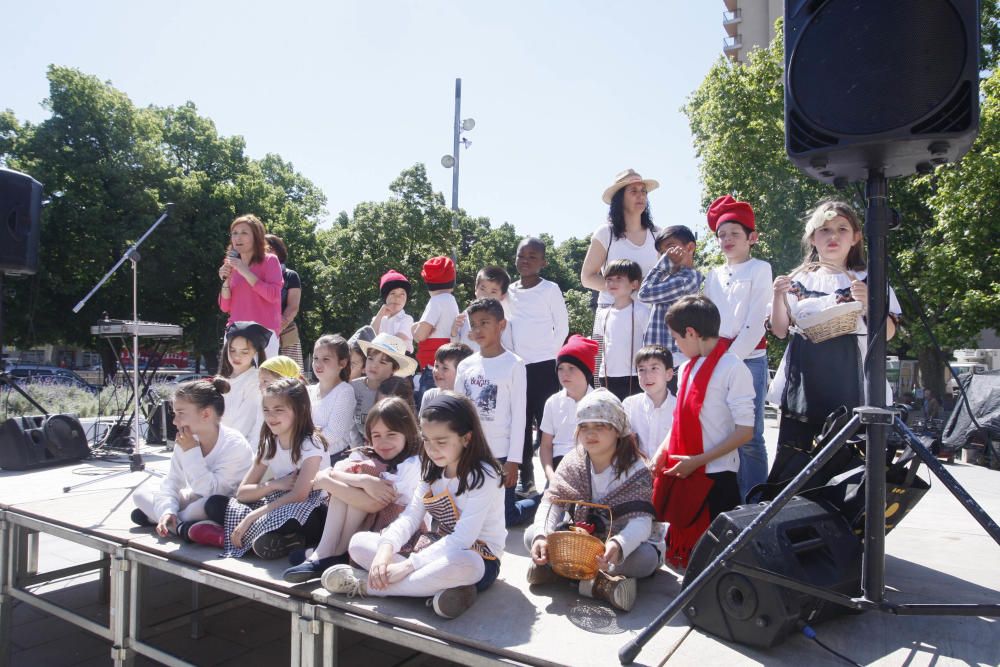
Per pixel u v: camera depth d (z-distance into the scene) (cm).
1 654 333
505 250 3231
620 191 407
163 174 2097
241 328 380
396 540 240
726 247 333
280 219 2414
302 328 2512
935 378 1514
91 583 420
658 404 312
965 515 373
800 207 1448
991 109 1206
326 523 260
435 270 498
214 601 394
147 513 316
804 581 193
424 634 210
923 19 173
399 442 282
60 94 1969
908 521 356
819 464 191
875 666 182
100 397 920
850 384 252
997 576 253
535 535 251
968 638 199
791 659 186
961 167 1206
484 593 241
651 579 259
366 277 2131
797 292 287
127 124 2061
